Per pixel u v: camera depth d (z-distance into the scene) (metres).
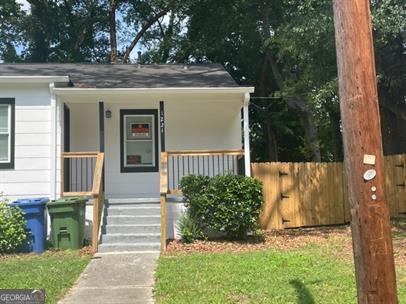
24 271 8.34
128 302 6.64
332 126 18.92
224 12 21.81
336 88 11.95
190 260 9.11
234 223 10.97
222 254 9.69
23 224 10.25
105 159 13.73
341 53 4.46
